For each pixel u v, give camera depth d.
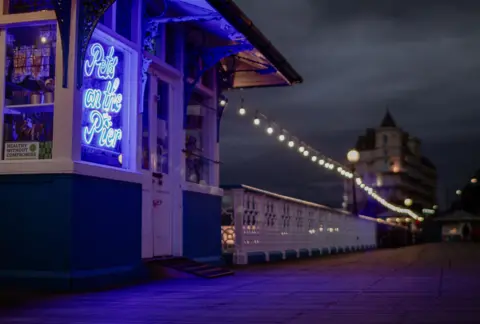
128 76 11.74
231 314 6.80
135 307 7.49
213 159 16.05
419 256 23.56
